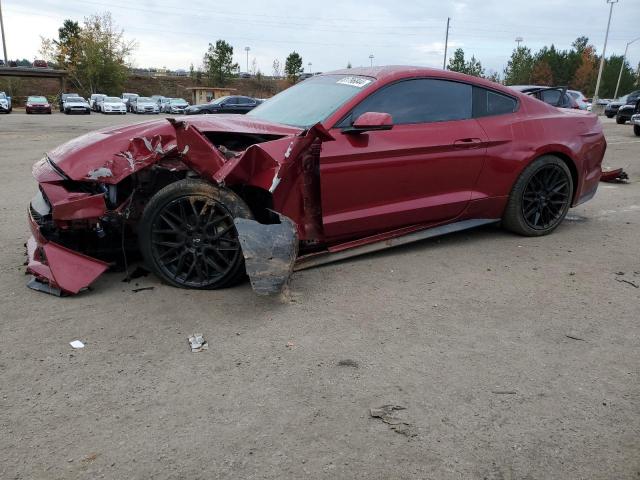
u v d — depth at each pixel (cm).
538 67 6838
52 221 367
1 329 310
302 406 240
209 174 346
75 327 314
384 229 430
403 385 257
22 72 5728
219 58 6712
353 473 199
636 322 329
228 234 361
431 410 238
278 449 212
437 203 441
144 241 360
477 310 344
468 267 425
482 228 544
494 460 207
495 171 464
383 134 405
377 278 398
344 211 400
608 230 550
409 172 419
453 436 221
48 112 3834
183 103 4403
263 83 7606
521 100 492
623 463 206
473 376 265
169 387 254
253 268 330
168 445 214
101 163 347
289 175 364
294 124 406
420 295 367
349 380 261
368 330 314
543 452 212
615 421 231
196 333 308
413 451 211
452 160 438
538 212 504
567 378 264
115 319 325
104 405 240
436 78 443
